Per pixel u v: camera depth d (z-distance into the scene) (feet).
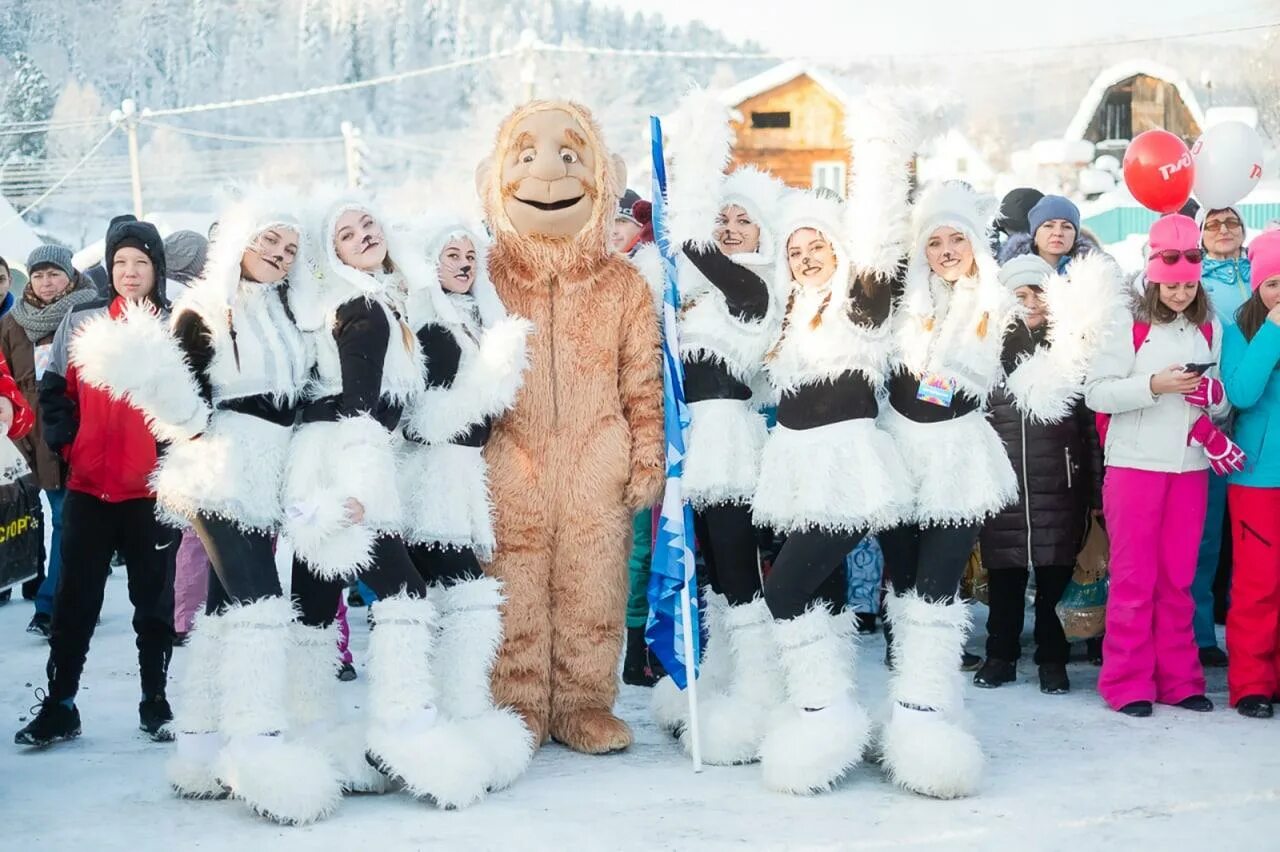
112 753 16.85
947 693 15.16
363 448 14.48
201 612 15.15
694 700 15.94
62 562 17.31
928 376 15.30
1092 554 20.51
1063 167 83.41
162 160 183.93
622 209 21.91
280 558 30.94
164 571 17.57
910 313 15.60
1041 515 19.49
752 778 15.57
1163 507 18.37
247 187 15.10
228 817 14.21
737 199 16.57
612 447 16.90
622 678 21.03
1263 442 18.03
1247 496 18.12
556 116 17.24
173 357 14.19
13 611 27.53
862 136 15.46
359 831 13.69
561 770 16.01
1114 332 18.40
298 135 207.31
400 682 14.67
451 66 71.15
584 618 16.90
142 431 17.11
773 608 15.49
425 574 16.11
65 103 181.06
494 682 16.63
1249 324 18.33
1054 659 19.74
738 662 16.60
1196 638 21.11
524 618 16.63
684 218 16.25
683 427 16.49
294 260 15.14
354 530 14.43
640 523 20.59
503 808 14.43
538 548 16.70
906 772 14.75
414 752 14.46
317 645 15.60
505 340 15.71
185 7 215.31
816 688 15.14
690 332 16.69
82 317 17.87
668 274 16.56
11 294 26.17
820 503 15.03
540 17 215.51
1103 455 19.53
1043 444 19.51
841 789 15.05
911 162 15.78
